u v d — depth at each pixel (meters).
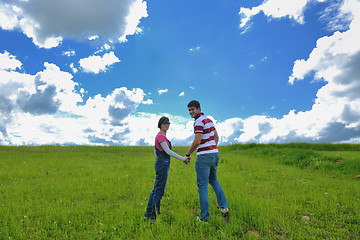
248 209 3.71
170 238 2.83
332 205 4.08
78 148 15.31
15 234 2.96
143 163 9.52
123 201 4.48
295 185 6.05
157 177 3.35
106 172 7.60
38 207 4.07
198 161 3.41
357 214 3.61
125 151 14.82
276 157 11.09
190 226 3.19
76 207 4.02
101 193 5.05
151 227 3.20
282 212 3.75
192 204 4.25
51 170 7.80
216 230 3.14
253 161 10.53
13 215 3.63
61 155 11.64
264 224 3.19
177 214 3.60
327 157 9.53
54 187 5.48
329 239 2.89
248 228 3.16
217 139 3.77
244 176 7.37
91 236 2.96
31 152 12.66
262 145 15.17
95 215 3.74
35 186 5.61
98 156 11.95
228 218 3.55
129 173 7.46
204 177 3.38
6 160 9.44
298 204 4.25
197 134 3.28
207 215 3.33
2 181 6.22
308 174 7.65
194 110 3.50
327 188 5.66
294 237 2.89
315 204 4.20
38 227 3.25
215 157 3.41
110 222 3.43
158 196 3.35
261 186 5.90
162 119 3.39
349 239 2.89
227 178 6.70
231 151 15.17
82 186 5.65
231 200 4.25
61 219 3.55
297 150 11.31
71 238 2.93
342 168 8.20
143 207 4.05
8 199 4.44
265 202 4.13
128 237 2.96
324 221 3.48
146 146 17.55
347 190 5.30
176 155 3.25
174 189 5.37
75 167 8.46
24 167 8.05
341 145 13.84
